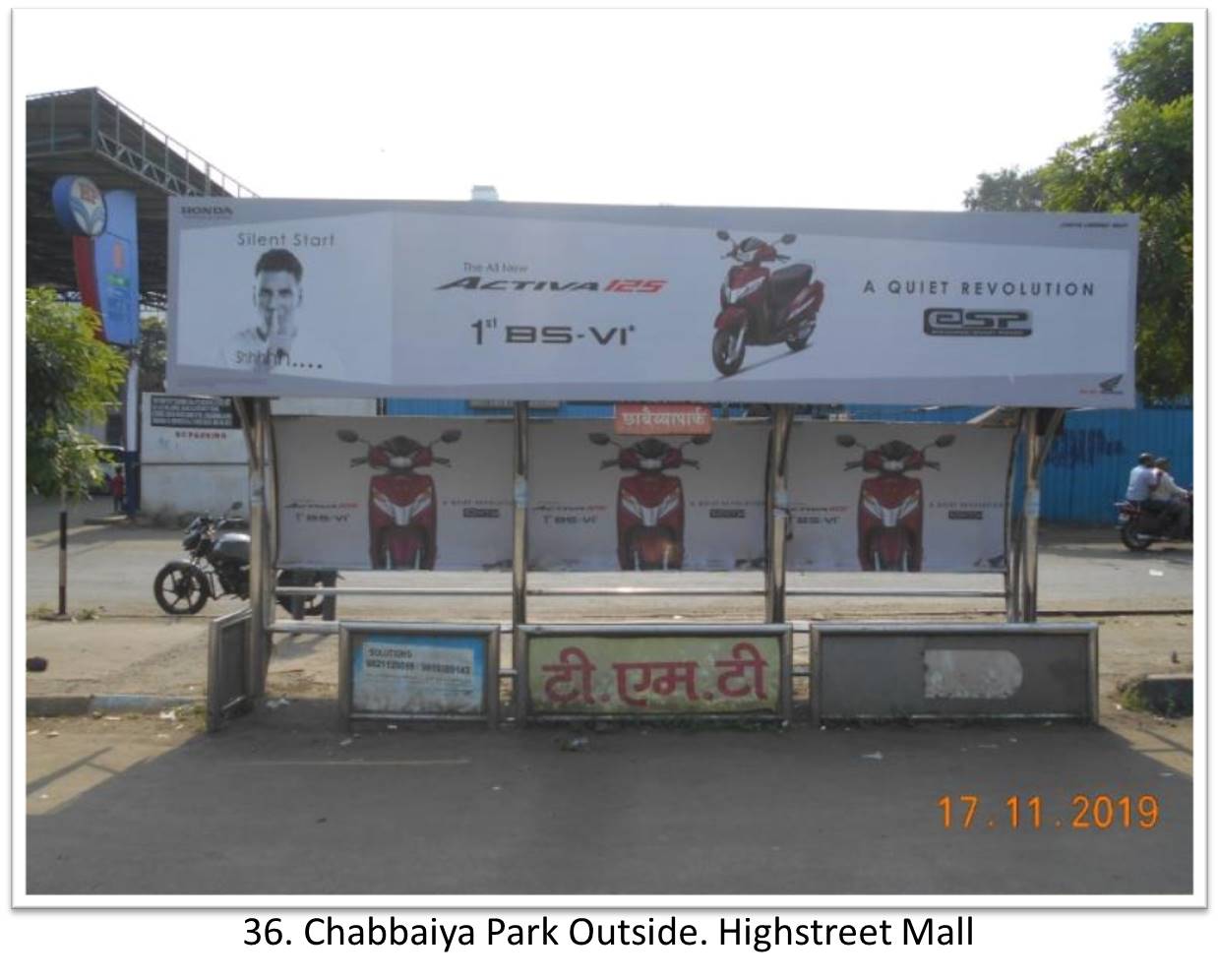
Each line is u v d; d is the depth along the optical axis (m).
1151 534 18.44
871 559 8.37
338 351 7.18
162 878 4.95
